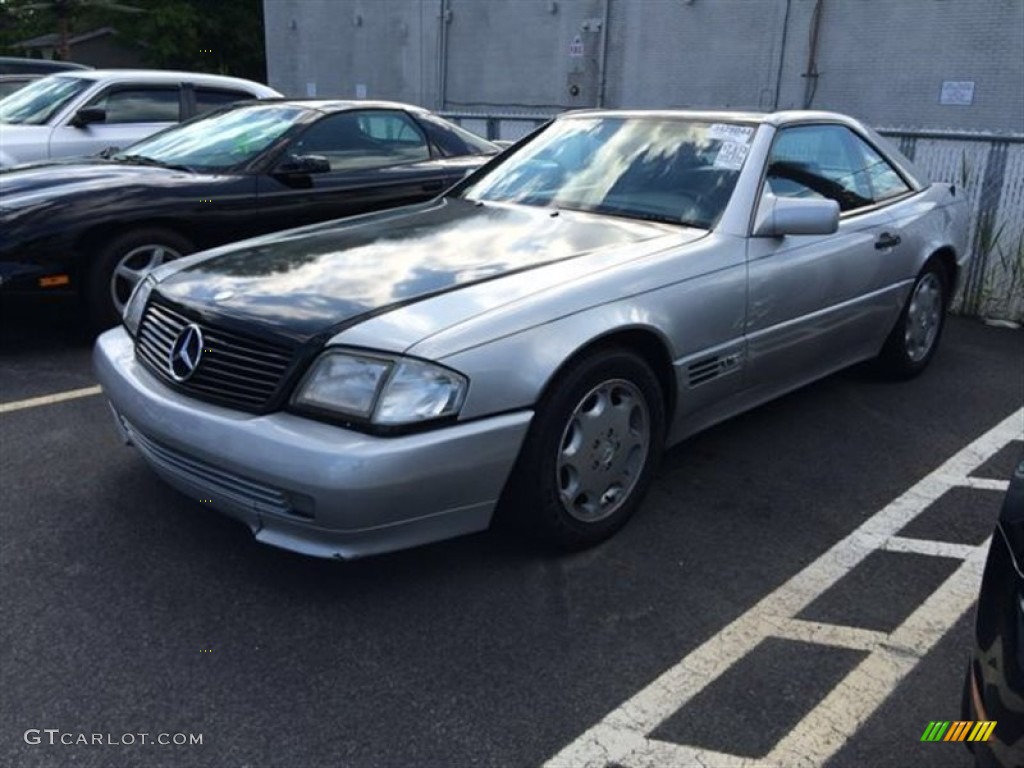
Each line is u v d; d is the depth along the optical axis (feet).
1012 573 6.27
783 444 14.30
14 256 16.72
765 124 13.50
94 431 14.08
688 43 61.21
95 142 25.98
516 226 12.34
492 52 72.90
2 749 7.70
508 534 11.21
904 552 11.12
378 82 81.76
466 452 9.11
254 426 9.06
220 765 7.59
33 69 53.83
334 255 11.27
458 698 8.41
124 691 8.41
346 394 8.90
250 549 10.80
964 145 22.43
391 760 7.67
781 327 12.87
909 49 51.75
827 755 7.79
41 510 11.58
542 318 9.71
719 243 11.95
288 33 88.22
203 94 28.43
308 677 8.66
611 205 13.12
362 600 9.87
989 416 15.72
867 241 14.57
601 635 9.37
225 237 18.89
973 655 6.60
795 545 11.23
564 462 10.21
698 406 11.96
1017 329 21.90
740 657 9.05
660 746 7.87
